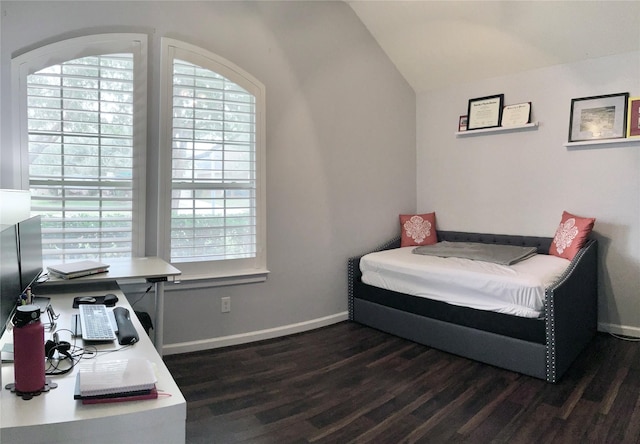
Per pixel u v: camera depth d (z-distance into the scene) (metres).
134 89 2.79
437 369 2.87
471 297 3.05
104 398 1.10
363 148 4.10
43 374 1.16
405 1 3.61
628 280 3.43
